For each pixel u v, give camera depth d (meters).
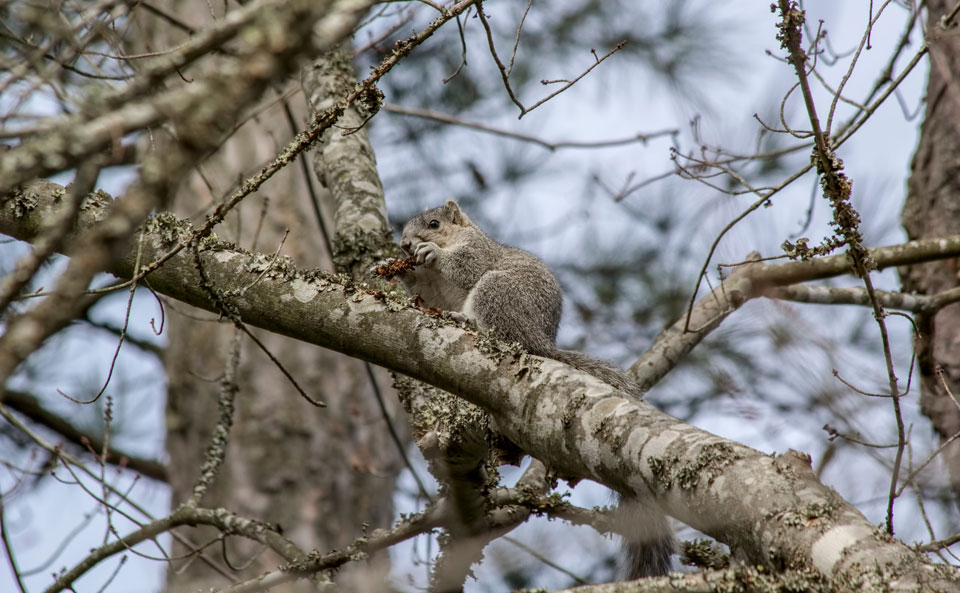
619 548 8.89
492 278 10.79
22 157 3.88
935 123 12.20
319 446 16.66
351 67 11.04
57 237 4.14
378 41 11.46
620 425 6.21
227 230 16.23
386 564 10.17
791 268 11.20
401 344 7.10
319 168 10.55
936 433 11.51
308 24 3.77
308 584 11.54
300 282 7.27
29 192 7.27
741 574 5.23
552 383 6.71
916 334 6.74
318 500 16.39
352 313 7.17
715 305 11.25
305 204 16.73
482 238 11.95
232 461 16.30
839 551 5.02
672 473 5.79
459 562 8.91
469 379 6.96
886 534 5.11
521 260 11.31
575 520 8.80
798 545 5.17
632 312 16.08
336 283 7.32
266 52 3.75
